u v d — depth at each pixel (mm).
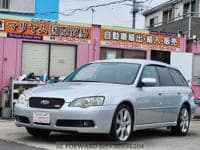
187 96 11883
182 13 35844
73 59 19875
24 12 24875
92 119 8945
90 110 8922
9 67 18484
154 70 10930
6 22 18391
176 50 22656
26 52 18891
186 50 23359
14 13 24594
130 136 10484
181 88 11766
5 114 16016
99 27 20422
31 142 9508
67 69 19766
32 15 25094
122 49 21109
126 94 9625
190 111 12016
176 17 36000
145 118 10211
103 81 10133
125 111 9617
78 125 8945
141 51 21656
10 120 14938
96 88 9406
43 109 9109
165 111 10906
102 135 9797
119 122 9492
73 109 8914
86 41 20094
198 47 23406
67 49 19766
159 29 36812
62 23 19578
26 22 18797
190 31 31469
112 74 10305
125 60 10812
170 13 38125
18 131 11164
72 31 19797
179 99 11492
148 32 21797
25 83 17250
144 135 11344
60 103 9047
